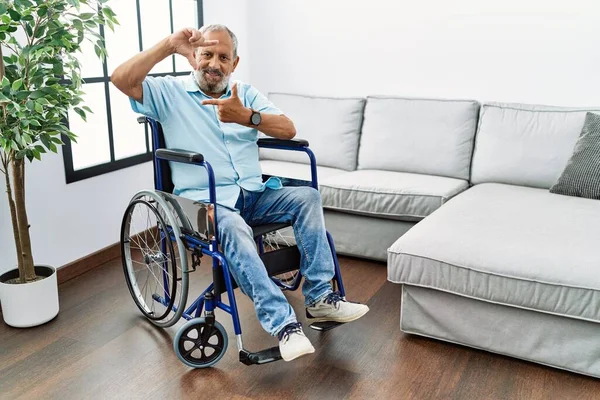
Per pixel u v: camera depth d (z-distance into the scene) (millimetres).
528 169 2682
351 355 1914
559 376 1795
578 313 1701
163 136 1981
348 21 3285
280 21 3484
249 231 1799
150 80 1891
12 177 2193
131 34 2822
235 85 1797
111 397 1682
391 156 2998
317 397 1683
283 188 2057
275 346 1823
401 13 3131
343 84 3398
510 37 2902
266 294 1727
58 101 1936
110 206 2734
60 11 1915
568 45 2781
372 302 2322
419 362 1873
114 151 2779
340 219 2773
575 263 1734
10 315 2072
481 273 1818
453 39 3037
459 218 2139
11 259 2271
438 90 3143
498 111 2811
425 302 1971
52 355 1908
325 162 3170
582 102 2816
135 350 1945
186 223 1867
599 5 2672
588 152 2457
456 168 2875
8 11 1740
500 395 1695
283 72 3564
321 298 1900
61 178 2447
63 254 2508
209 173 1690
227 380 1770
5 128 1813
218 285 1768
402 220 2627
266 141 2105
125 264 2178
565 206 2291
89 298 2344
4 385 1737
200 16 3197
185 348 1944
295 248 1948
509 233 1966
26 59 1881
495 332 1869
